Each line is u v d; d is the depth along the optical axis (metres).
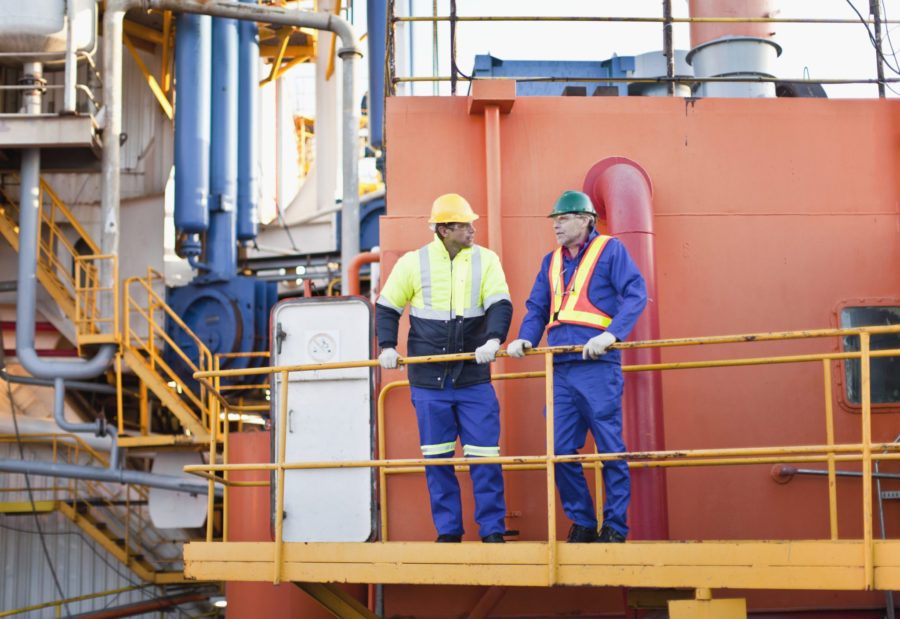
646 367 6.34
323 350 6.84
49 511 17.28
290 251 20.67
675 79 7.53
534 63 10.32
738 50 9.14
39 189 14.98
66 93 14.34
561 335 5.77
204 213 17.23
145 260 18.83
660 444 6.64
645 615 6.67
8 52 14.54
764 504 7.03
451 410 5.98
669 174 7.40
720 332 7.24
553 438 5.41
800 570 5.11
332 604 6.66
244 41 18.78
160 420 19.08
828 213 7.40
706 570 5.19
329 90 21.23
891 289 7.33
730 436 7.13
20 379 16.06
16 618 17.22
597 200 7.32
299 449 6.70
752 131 7.46
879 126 7.51
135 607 17.95
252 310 17.69
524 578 5.35
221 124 17.88
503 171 7.38
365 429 6.70
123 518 19.14
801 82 7.55
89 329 15.63
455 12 7.62
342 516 6.61
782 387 7.21
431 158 7.39
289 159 25.45
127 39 18.08
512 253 7.29
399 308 6.06
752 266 7.32
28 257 14.69
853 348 7.25
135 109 19.31
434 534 6.94
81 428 14.80
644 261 6.89
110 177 14.96
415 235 7.28
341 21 15.62
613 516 5.59
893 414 7.21
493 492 5.88
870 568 4.98
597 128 7.43
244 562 5.82
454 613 6.91
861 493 7.04
